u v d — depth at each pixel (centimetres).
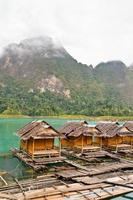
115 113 17438
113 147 4981
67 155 4469
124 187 2923
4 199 2447
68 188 2780
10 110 15725
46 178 3116
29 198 2486
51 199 2517
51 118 15600
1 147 5462
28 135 3981
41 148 4122
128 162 4012
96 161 4169
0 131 8031
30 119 14175
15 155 4406
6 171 3550
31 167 3738
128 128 4950
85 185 2912
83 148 4506
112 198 2742
